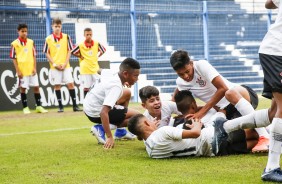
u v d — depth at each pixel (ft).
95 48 44.52
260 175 12.59
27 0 54.80
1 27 53.36
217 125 15.46
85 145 19.98
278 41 12.50
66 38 42.29
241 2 68.28
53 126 29.73
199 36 65.92
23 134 25.76
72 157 16.74
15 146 20.58
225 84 16.96
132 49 60.54
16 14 54.13
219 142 15.33
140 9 62.08
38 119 35.01
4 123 32.65
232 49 68.90
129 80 18.35
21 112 42.65
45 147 19.81
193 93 17.85
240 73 69.26
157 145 15.42
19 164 15.69
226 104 17.71
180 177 12.66
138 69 18.30
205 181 12.09
